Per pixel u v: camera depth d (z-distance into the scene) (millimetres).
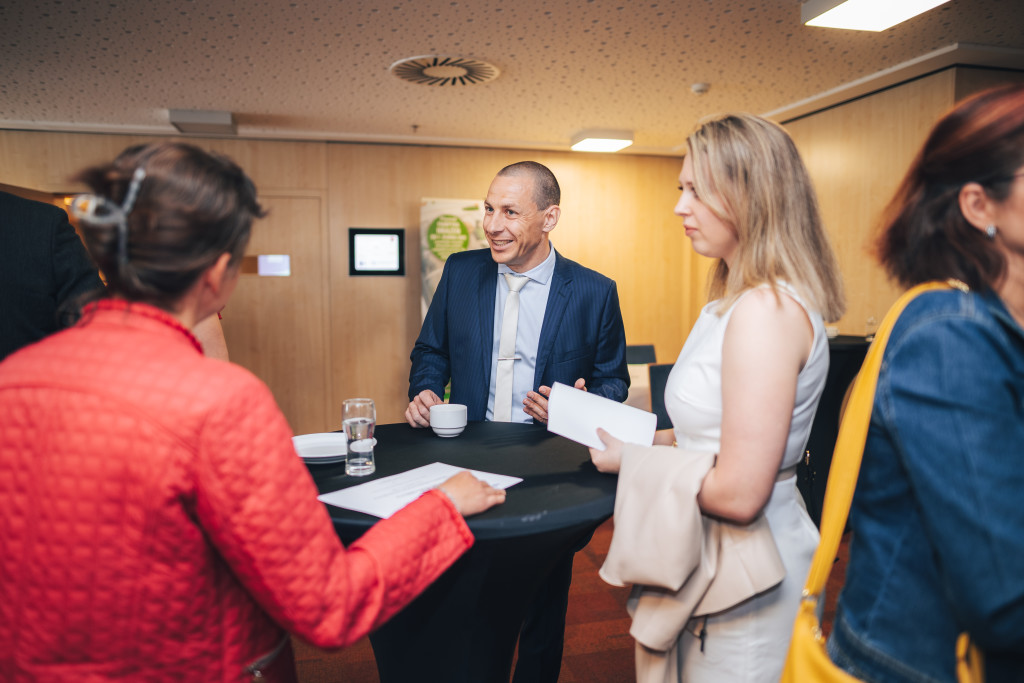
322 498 983
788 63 3389
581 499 986
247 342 5059
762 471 785
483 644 1089
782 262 861
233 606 641
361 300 5188
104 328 619
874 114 3871
